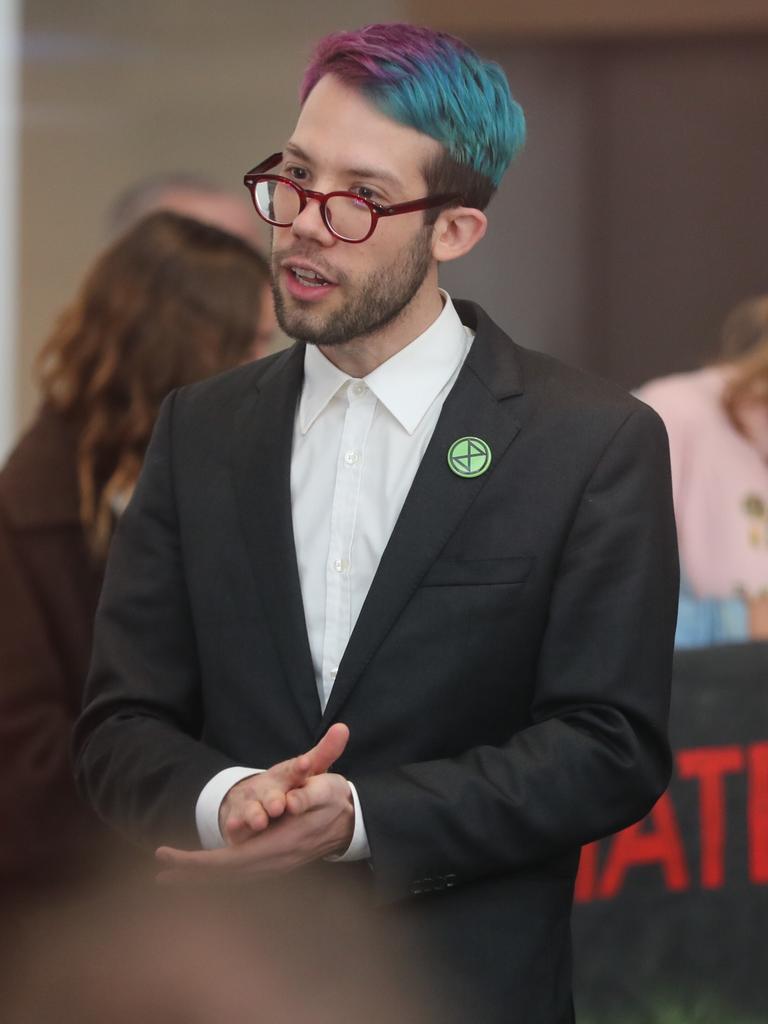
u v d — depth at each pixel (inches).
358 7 604.4
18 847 299.6
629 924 314.7
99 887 302.0
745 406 434.9
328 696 228.5
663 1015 316.2
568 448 229.0
